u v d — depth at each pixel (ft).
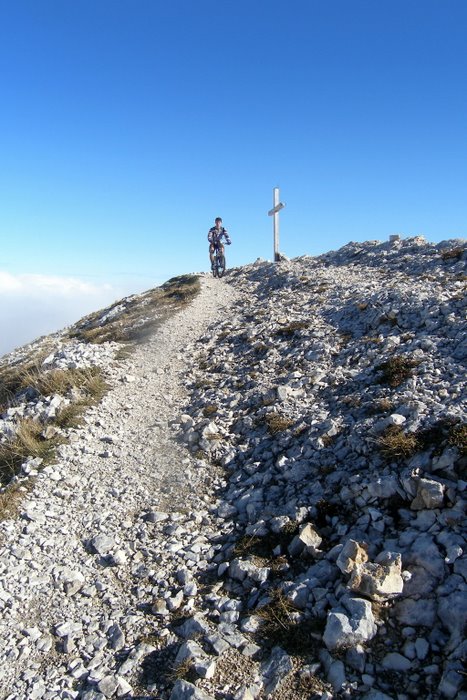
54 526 27.50
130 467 33.32
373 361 37.78
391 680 16.25
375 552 20.94
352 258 85.25
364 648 17.31
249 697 16.34
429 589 18.43
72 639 20.04
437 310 41.75
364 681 16.26
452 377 30.78
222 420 37.37
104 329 74.23
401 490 23.07
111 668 18.65
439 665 16.26
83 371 49.60
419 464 23.39
